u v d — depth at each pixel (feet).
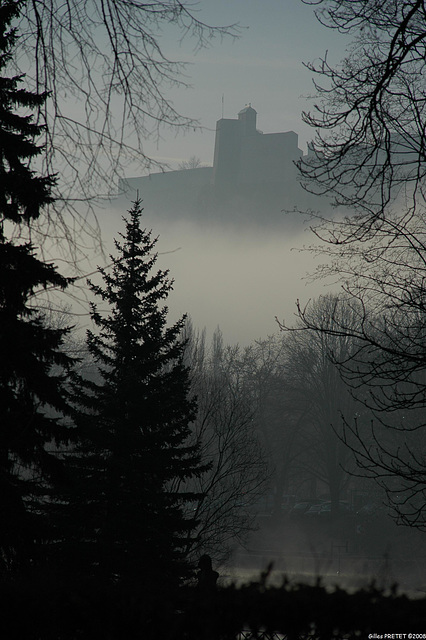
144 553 236.02
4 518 172.86
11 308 151.12
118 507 243.19
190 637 72.18
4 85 126.52
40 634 74.64
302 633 71.15
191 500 269.44
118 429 252.62
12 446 167.73
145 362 274.98
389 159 126.62
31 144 94.79
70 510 241.96
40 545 184.24
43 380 175.94
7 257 145.89
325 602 71.72
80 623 74.64
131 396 259.60
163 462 258.37
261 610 71.77
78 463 251.39
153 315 274.36
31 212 89.97
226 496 363.35
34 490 196.65
